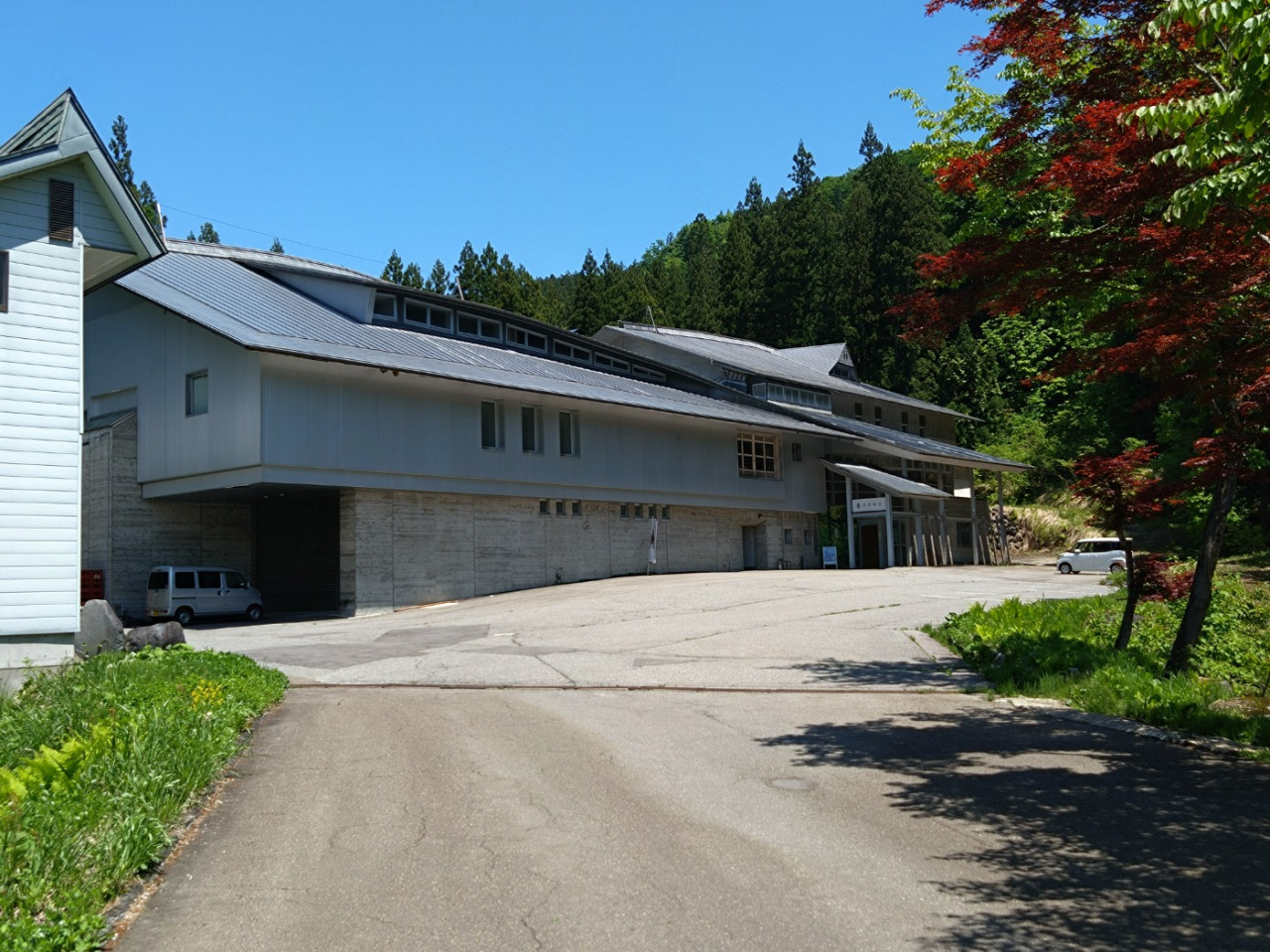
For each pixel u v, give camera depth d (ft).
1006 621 59.11
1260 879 18.56
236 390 85.92
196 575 90.38
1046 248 33.76
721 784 26.32
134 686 35.42
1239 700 38.50
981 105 74.13
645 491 121.60
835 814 23.39
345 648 62.03
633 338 164.25
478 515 101.71
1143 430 183.21
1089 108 34.83
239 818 23.73
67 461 47.70
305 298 106.52
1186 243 30.86
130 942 16.58
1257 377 31.71
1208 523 40.91
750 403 149.28
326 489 90.43
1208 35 20.47
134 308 97.81
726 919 17.02
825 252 242.37
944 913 17.19
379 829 22.63
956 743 31.22
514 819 23.24
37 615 46.26
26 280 47.21
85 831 20.08
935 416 204.33
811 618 69.92
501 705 39.78
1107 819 22.58
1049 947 15.71
